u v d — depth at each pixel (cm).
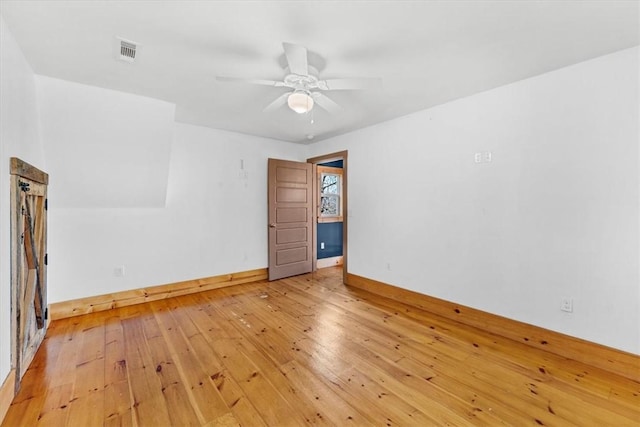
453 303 313
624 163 208
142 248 366
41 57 217
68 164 298
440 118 321
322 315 324
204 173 414
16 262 187
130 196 350
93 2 156
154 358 232
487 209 284
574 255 232
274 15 168
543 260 248
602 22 175
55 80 255
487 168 282
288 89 273
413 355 237
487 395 187
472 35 189
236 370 216
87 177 313
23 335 206
